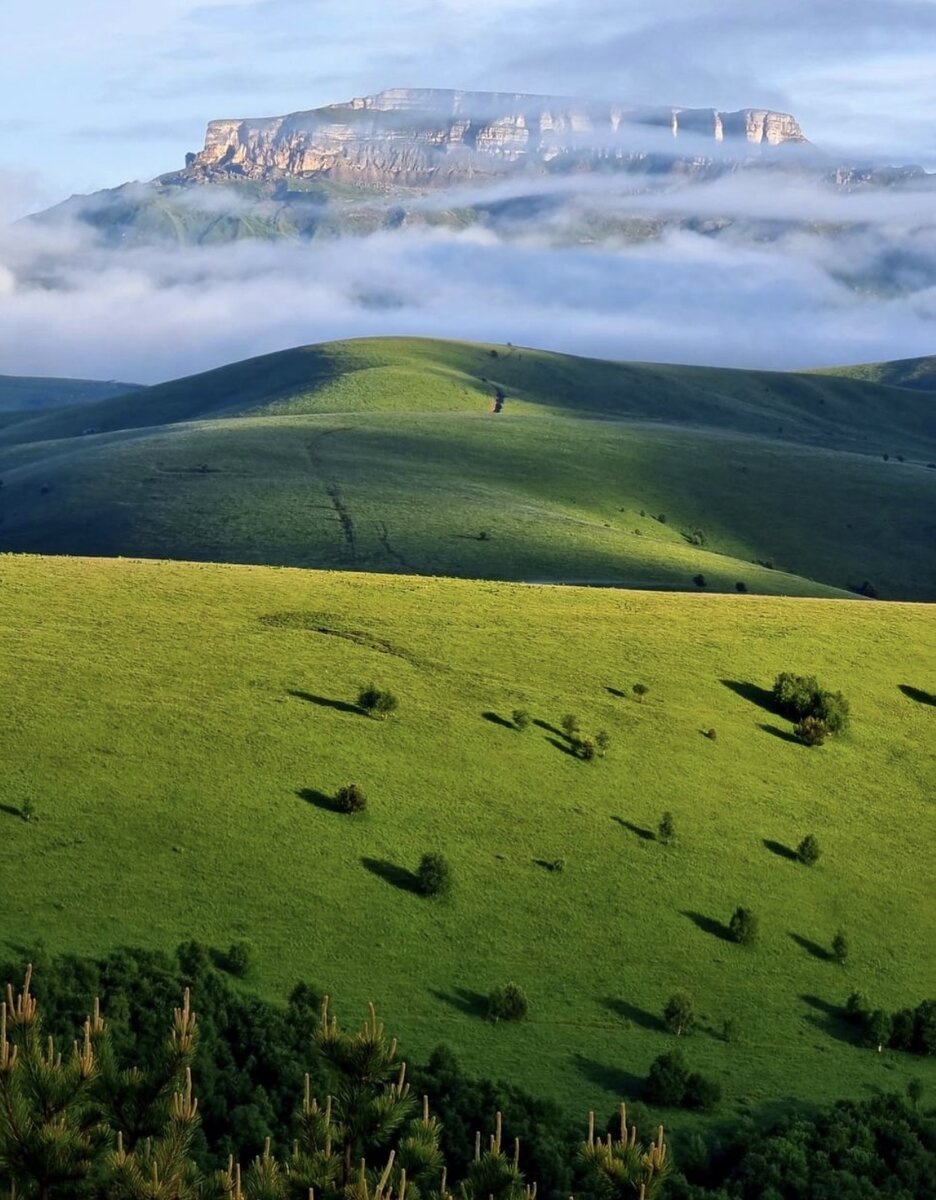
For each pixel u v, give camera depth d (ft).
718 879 231.50
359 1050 68.44
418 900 207.10
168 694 254.47
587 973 197.47
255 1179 64.08
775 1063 182.70
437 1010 179.63
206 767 231.30
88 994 158.10
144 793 219.82
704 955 208.74
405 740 254.47
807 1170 150.71
